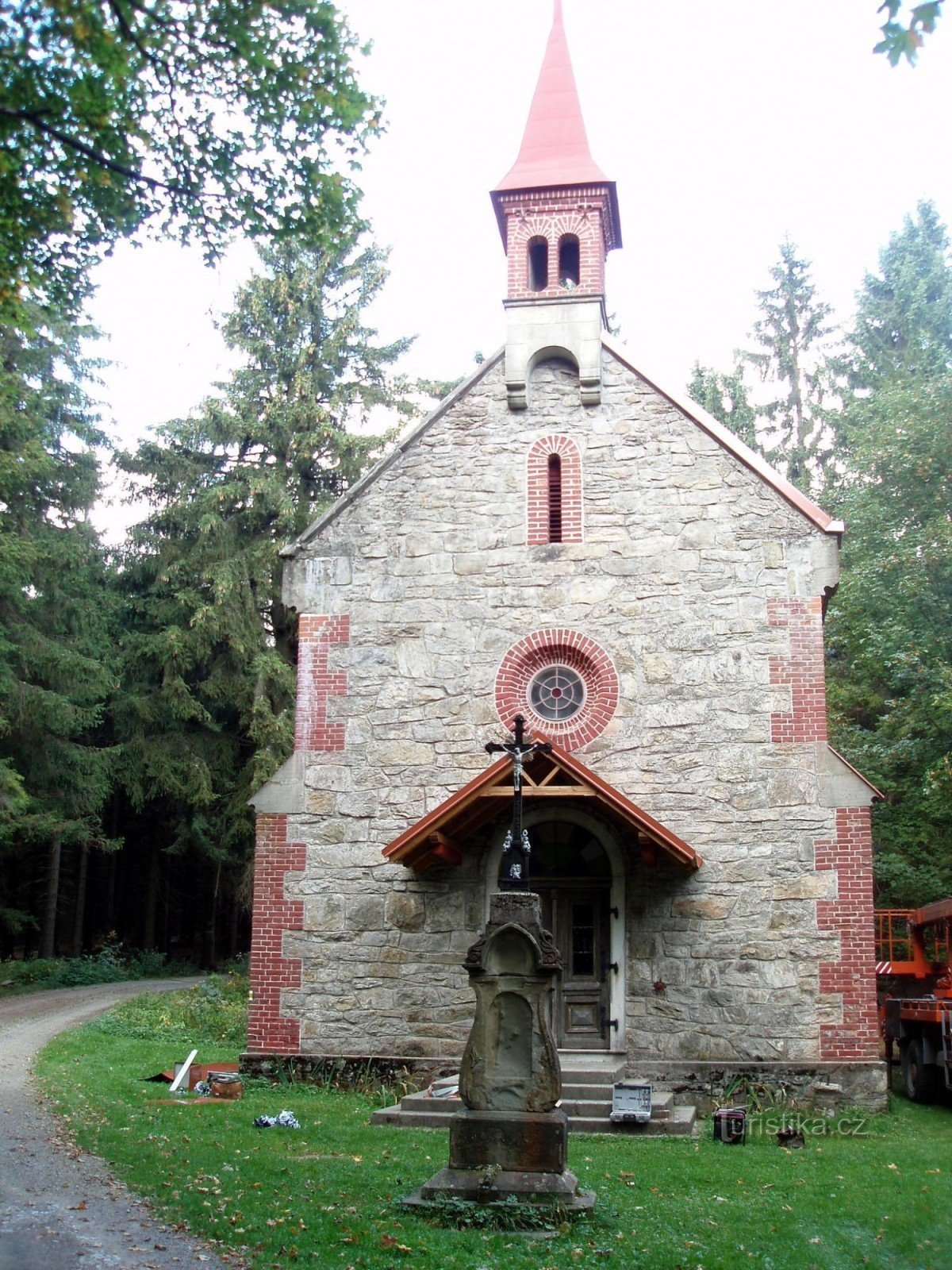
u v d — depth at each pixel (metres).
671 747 15.14
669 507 15.84
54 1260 7.04
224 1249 7.39
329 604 16.30
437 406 16.69
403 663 15.98
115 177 9.98
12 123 9.21
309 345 32.88
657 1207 8.89
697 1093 14.02
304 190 10.39
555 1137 8.75
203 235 10.56
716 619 15.40
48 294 10.68
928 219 35.94
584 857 15.16
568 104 17.97
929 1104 15.73
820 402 38.44
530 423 16.44
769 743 14.93
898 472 25.02
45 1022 21.33
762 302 39.81
